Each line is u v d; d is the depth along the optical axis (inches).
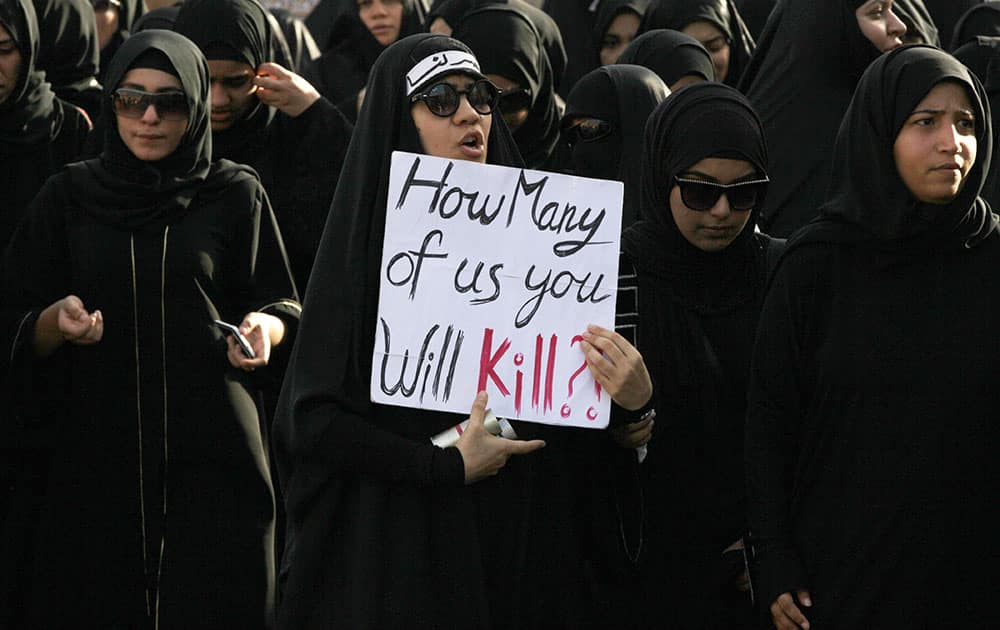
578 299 198.2
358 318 195.9
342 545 197.0
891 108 201.8
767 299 210.4
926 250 201.8
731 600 224.7
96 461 243.3
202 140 252.8
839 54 311.7
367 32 403.2
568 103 288.2
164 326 244.7
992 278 202.2
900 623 198.8
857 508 201.2
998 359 199.6
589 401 196.5
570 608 200.2
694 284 225.0
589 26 452.8
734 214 220.4
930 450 198.7
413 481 191.0
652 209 227.0
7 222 293.0
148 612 242.4
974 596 200.1
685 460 221.9
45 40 330.0
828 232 205.9
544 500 200.8
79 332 231.9
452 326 195.9
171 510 244.1
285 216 290.2
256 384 253.6
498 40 315.0
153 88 245.6
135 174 247.9
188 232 247.6
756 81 325.1
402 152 197.2
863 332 202.4
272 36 302.2
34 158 297.3
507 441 192.5
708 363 221.6
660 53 323.9
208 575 243.8
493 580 196.1
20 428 245.0
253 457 249.0
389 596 192.1
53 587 244.5
